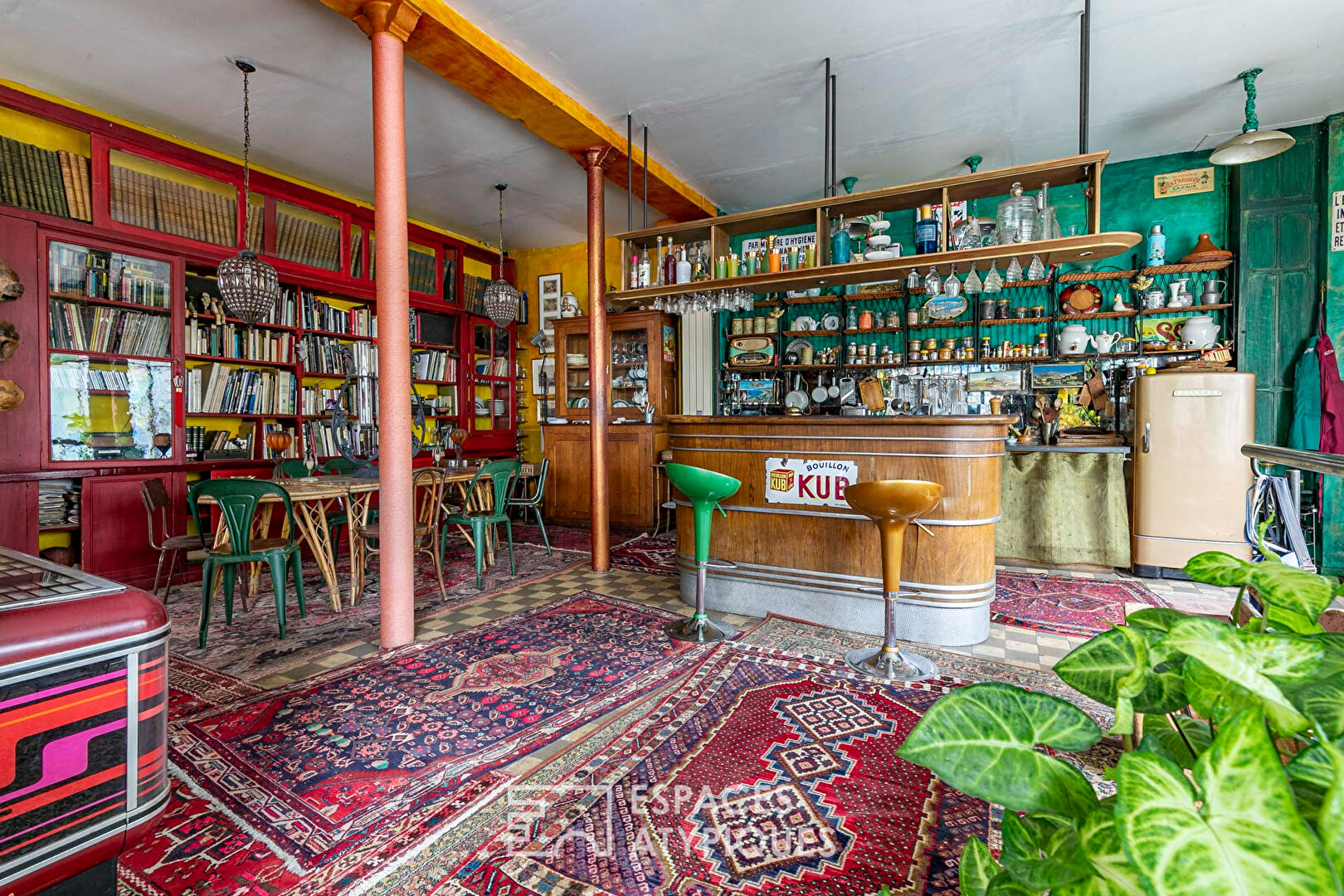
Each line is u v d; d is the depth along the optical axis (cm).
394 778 193
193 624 344
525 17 320
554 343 718
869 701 242
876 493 244
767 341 623
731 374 650
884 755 204
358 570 388
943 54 358
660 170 518
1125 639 58
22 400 369
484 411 718
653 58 359
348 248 544
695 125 446
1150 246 496
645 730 221
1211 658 48
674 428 379
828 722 226
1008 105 421
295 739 216
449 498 607
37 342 376
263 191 480
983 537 302
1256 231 471
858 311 602
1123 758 44
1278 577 58
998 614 350
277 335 504
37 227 373
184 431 440
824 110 425
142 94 388
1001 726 55
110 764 68
